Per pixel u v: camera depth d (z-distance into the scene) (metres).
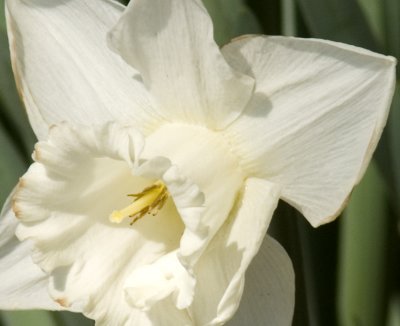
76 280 0.40
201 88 0.39
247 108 0.39
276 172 0.39
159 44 0.39
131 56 0.39
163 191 0.40
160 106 0.40
